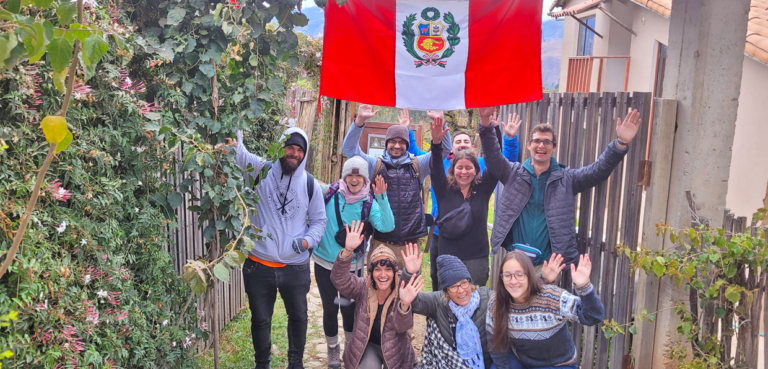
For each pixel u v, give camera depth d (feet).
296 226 13.05
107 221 9.37
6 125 7.51
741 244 10.45
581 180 13.15
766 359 10.66
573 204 13.32
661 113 12.22
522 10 12.83
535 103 15.71
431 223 15.49
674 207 12.37
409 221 14.76
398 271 11.92
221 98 11.67
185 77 11.06
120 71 9.80
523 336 10.76
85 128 9.11
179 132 10.85
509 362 11.25
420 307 11.31
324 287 14.38
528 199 13.67
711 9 11.62
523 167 13.89
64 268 7.99
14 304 7.23
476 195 14.66
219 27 11.03
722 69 11.86
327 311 14.55
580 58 34.99
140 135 10.37
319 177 30.86
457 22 12.93
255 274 13.01
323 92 12.91
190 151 10.63
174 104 11.28
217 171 11.53
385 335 11.76
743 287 10.61
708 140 12.01
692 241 11.07
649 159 12.66
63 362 8.06
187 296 12.57
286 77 23.31
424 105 13.14
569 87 36.09
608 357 13.57
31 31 5.23
